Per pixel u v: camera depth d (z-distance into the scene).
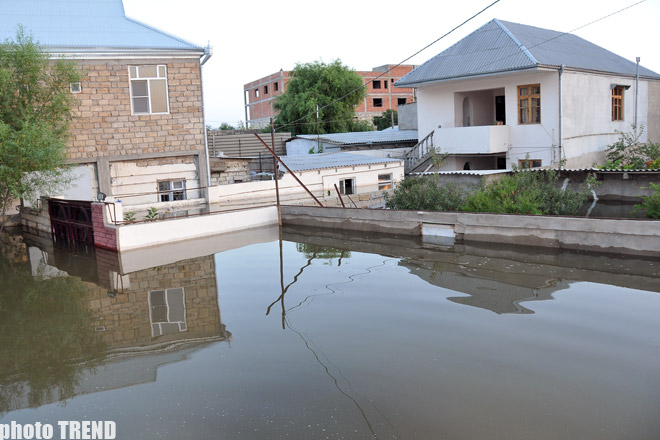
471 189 15.11
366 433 4.50
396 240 13.27
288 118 41.19
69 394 5.57
